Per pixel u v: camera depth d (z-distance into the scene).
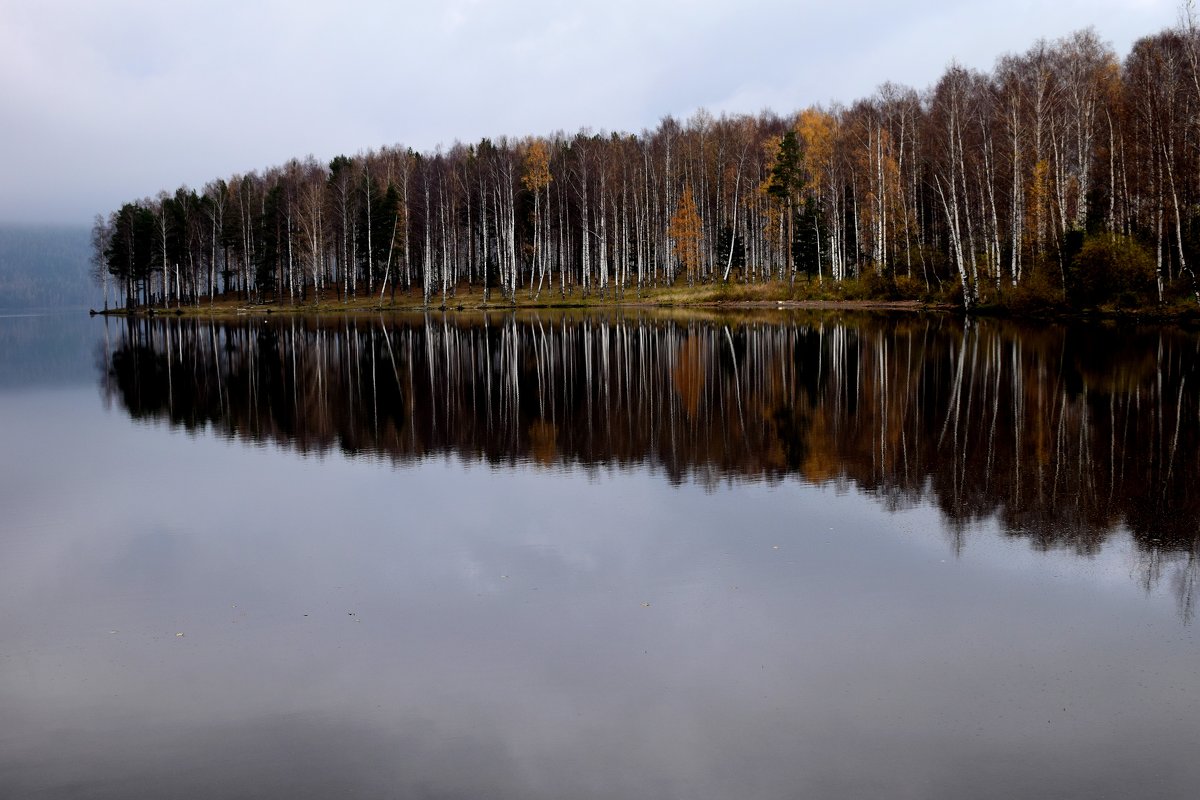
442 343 42.00
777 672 6.91
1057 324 38.28
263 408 23.06
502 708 6.50
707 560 9.56
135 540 11.16
